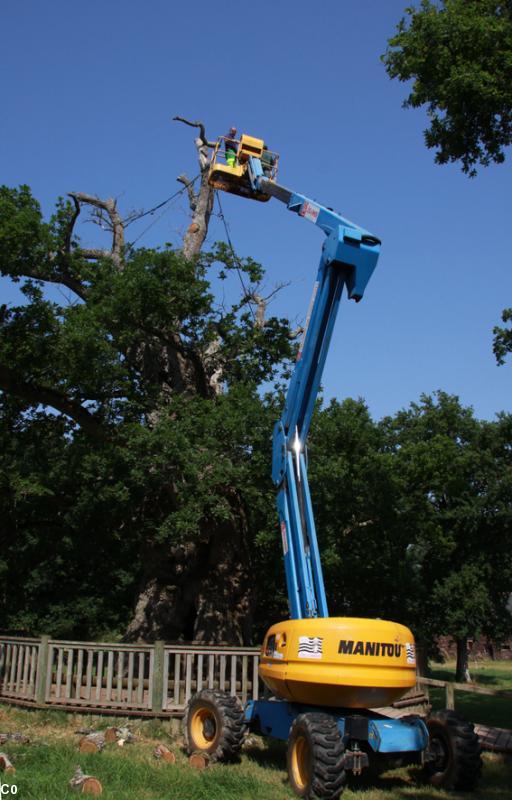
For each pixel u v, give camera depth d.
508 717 20.09
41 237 17.00
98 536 22.72
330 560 17.23
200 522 17.61
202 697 10.80
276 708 10.25
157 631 18.16
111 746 10.85
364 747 9.26
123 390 17.53
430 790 9.12
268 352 18.64
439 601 31.72
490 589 33.94
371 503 18.03
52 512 22.05
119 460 17.28
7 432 19.39
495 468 34.28
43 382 18.67
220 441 15.51
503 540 33.50
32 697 13.26
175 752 10.82
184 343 18.28
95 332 16.36
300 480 10.70
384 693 9.20
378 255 10.04
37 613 31.12
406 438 35.88
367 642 9.20
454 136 14.34
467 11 13.66
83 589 31.34
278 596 23.12
